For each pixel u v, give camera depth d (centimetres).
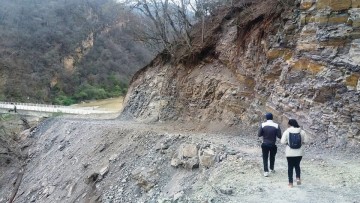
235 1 2067
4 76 5694
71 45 7369
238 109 1688
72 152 2002
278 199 774
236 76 1772
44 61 6750
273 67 1542
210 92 1881
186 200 929
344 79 1237
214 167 1100
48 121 2877
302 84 1384
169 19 2333
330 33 1307
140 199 1217
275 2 1638
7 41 6738
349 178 890
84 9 8756
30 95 5719
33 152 2448
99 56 7681
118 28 8556
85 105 5312
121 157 1580
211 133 1658
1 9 8594
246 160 1063
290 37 1484
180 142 1393
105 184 1461
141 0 2589
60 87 6538
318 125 1284
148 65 2609
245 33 1756
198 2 2445
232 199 801
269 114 944
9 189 2109
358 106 1171
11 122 3403
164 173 1275
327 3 1333
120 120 2448
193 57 2064
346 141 1184
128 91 2811
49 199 1688
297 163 840
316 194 792
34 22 7800
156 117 2223
